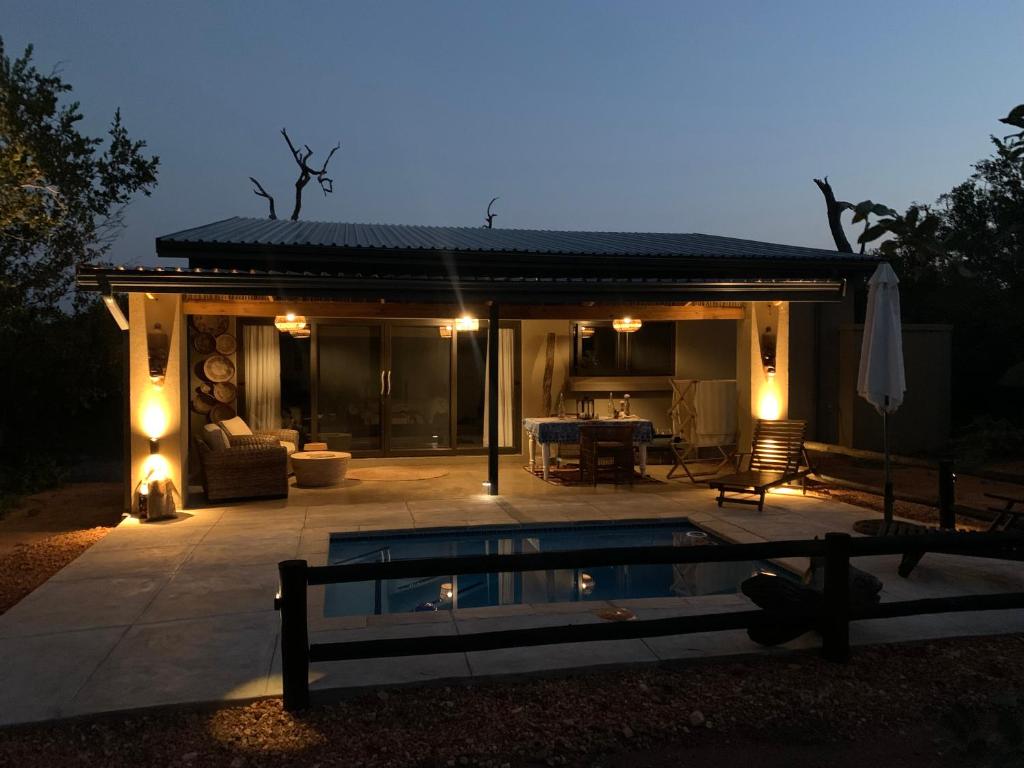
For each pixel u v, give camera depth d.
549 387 11.79
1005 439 12.80
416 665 3.98
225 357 10.45
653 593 5.85
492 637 3.74
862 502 8.75
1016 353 14.75
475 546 7.12
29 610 4.94
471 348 11.66
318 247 9.38
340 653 3.59
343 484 9.81
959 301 15.66
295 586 3.51
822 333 13.42
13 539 7.38
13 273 12.06
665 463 11.80
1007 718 2.53
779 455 9.40
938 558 6.29
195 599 5.18
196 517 7.84
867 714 3.54
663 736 3.34
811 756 3.18
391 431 11.38
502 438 11.77
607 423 10.07
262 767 3.05
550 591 5.90
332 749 3.20
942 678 3.92
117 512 8.67
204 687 3.74
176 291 7.32
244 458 8.63
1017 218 9.30
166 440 8.16
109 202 13.38
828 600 4.12
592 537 7.46
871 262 11.16
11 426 12.21
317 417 10.99
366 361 11.23
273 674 3.92
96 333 12.50
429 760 3.12
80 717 3.43
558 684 3.84
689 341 12.53
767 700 3.67
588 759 3.15
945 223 16.80
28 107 11.54
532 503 8.55
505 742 3.26
